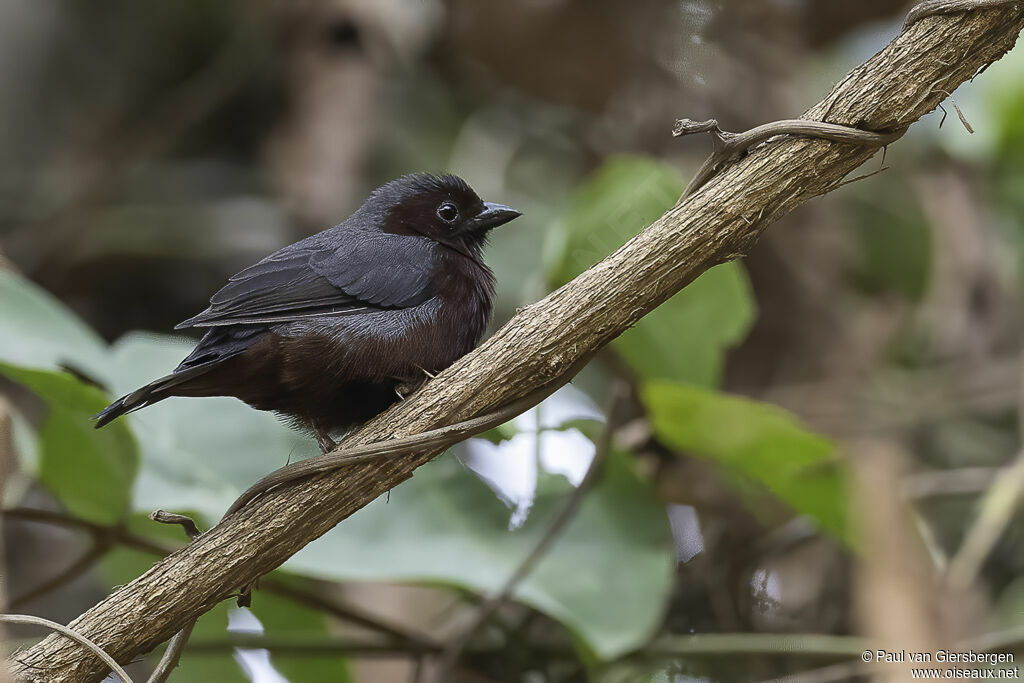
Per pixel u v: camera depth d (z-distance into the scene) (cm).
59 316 888
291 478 618
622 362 1023
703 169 635
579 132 1272
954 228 1311
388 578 870
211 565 608
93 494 847
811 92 1158
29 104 1477
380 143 1386
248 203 1405
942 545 1154
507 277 1285
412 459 626
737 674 1007
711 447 876
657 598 902
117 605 602
